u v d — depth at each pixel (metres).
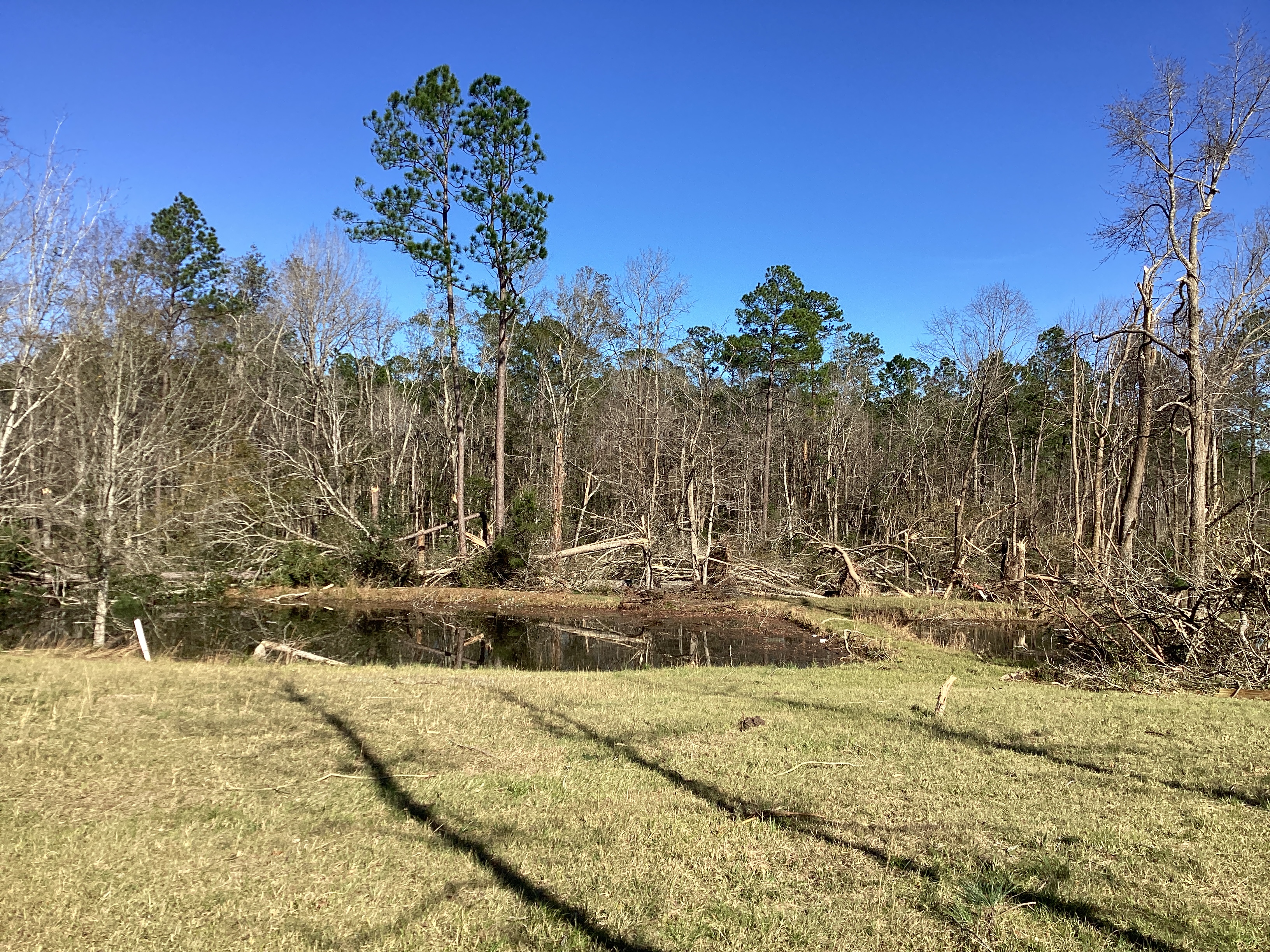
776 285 41.53
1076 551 17.14
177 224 31.25
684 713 8.89
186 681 9.54
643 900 4.30
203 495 20.52
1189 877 4.48
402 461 36.31
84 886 4.33
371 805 5.70
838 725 8.28
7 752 6.44
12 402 16.50
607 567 26.56
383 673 11.55
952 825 5.33
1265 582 12.44
